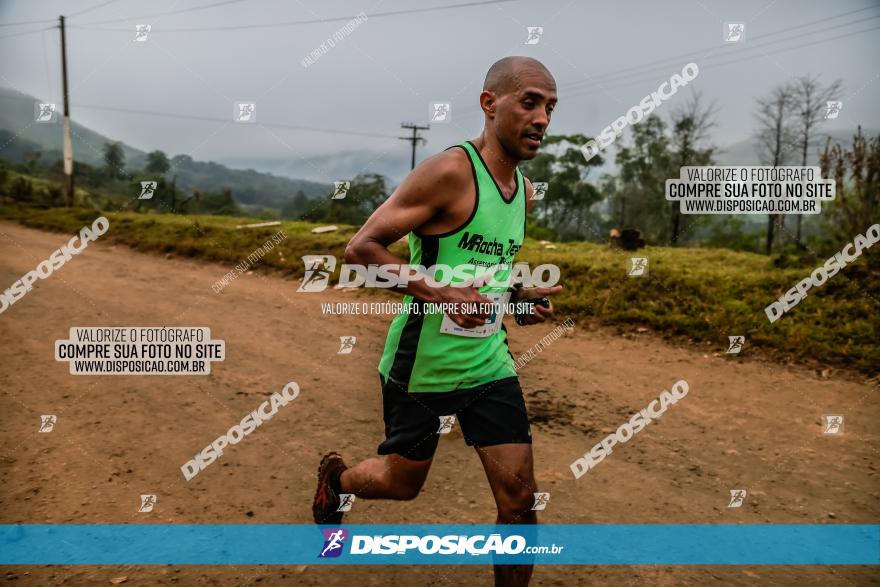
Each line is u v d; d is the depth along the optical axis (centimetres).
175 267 1030
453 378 199
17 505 275
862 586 225
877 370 482
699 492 300
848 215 793
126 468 315
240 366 498
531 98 185
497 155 196
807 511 282
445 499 290
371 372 495
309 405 415
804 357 521
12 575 222
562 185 3272
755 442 361
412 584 224
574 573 232
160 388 440
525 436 196
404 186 189
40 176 3578
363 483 226
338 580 225
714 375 492
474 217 191
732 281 712
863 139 761
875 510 282
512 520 191
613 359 539
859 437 368
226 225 1421
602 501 291
